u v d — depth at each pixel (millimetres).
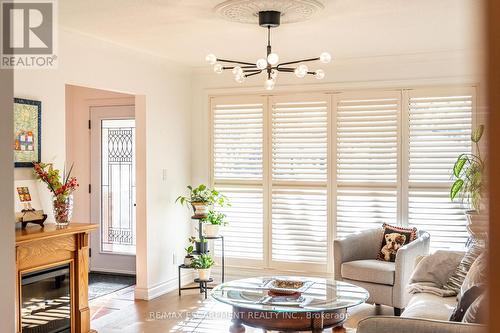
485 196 312
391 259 5160
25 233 3656
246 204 6355
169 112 6086
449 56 5406
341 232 5926
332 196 5957
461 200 5441
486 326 308
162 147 5957
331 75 5918
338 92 5910
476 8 307
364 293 3842
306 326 3441
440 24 4266
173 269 6180
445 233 5516
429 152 5547
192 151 6555
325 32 4551
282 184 6184
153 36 4734
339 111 5898
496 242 301
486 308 309
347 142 5875
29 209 3934
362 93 5797
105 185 6852
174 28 4414
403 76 5609
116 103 6719
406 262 4727
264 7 3715
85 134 6871
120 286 6234
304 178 6090
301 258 6125
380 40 4867
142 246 5688
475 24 309
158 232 5891
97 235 6914
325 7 3734
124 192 6773
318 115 5992
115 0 3562
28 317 3684
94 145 6844
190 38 4824
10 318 1741
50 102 4277
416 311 3328
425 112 5543
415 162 5598
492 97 297
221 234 6469
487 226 309
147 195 5691
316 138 6020
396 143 5672
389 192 5719
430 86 5520
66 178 4352
